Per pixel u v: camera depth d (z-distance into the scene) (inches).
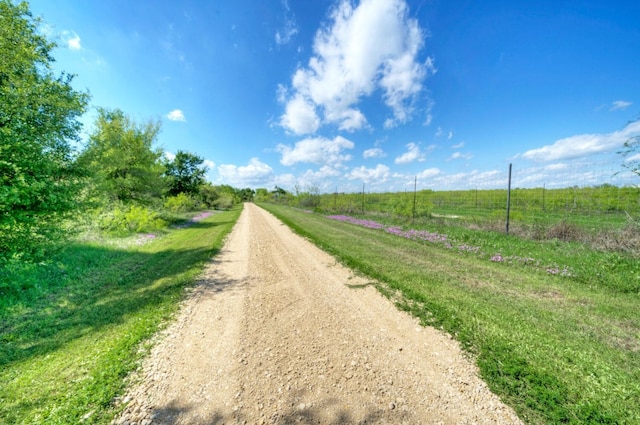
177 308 163.0
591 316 145.9
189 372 102.4
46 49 291.6
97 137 494.9
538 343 117.9
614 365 102.1
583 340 120.8
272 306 167.2
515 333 127.1
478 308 156.0
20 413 81.8
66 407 84.0
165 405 85.6
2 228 184.4
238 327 139.4
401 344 121.6
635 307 157.8
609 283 191.3
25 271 200.5
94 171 278.2
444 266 249.8
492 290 187.5
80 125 272.8
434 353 114.0
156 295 183.8
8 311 154.1
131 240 395.2
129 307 164.1
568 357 107.3
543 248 288.7
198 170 1078.4
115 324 142.4
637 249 240.8
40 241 210.5
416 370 102.9
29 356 113.2
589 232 305.6
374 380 97.2
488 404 84.9
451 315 146.7
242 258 295.0
